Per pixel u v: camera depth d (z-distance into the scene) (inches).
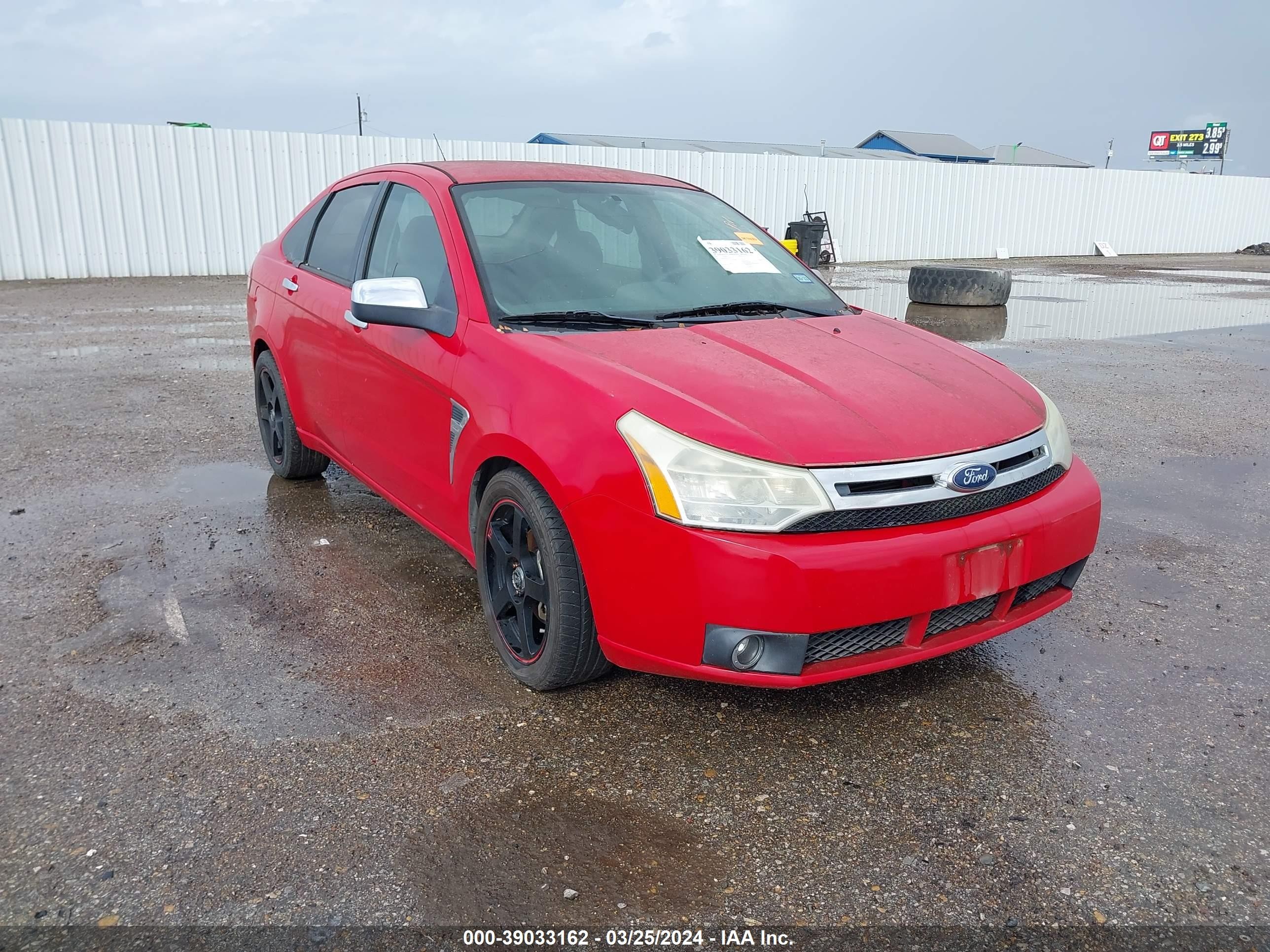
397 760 99.7
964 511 99.1
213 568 150.3
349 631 129.5
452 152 695.7
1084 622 135.6
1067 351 387.2
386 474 146.4
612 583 98.5
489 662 121.6
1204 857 85.7
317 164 650.2
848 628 94.8
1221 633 132.0
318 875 82.6
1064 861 85.3
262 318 186.4
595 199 145.7
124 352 348.5
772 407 100.2
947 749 103.3
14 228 570.9
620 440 97.2
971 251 979.3
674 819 90.8
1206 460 220.4
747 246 153.0
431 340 127.8
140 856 84.5
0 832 87.4
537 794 94.3
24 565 149.9
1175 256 1144.8
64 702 110.1
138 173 595.2
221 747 101.6
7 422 240.7
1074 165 2689.5
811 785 96.4
